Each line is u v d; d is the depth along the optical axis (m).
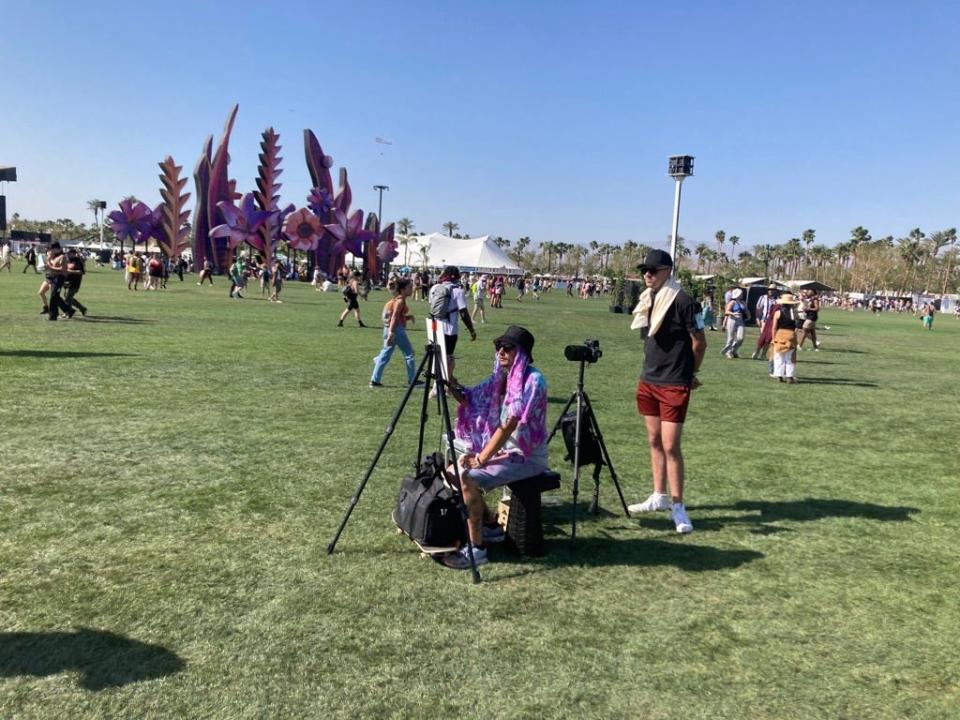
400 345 9.59
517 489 4.04
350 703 2.64
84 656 2.85
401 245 89.44
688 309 4.53
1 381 8.38
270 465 5.57
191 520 4.36
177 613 3.23
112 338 13.00
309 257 66.69
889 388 12.04
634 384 10.80
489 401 4.35
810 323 19.42
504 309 34.47
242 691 2.68
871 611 3.55
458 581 3.71
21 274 38.28
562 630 3.25
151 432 6.42
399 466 5.69
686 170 21.98
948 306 93.38
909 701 2.79
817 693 2.83
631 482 5.63
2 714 2.48
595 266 162.88
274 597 3.43
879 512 5.10
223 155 62.78
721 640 3.22
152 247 90.81
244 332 15.52
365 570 3.78
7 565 3.63
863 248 129.12
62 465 5.32
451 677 2.84
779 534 4.60
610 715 2.64
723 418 8.55
